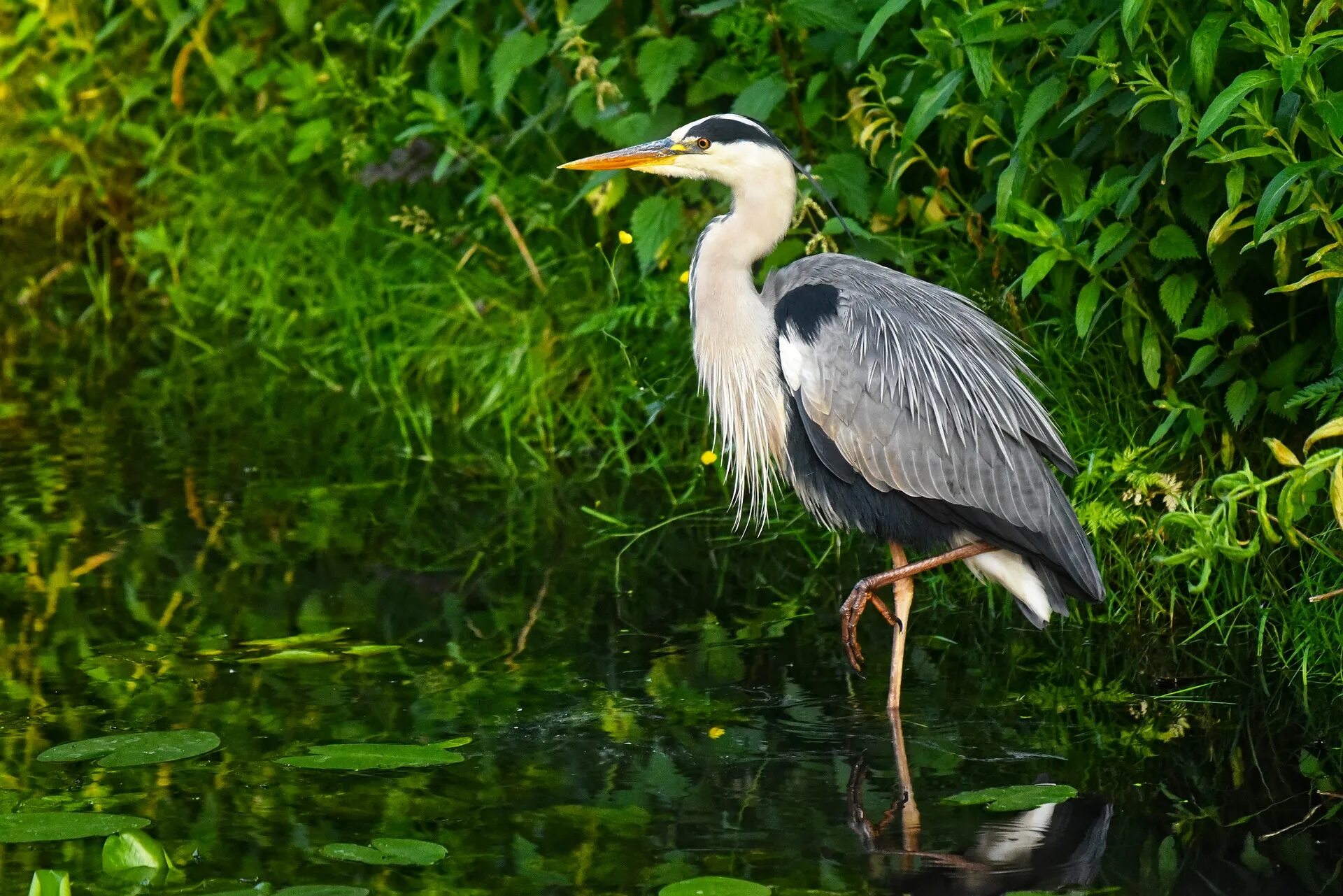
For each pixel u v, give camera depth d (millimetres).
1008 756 7930
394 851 6801
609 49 13789
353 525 11477
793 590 10391
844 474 9156
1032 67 10242
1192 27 9070
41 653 9172
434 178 13867
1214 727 8273
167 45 16891
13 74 20031
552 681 8891
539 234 14648
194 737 7961
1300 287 8336
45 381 14836
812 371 9023
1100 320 10594
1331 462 7887
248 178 17344
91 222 19281
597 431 13125
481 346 13953
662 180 13570
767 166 9352
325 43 17266
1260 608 9461
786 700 8648
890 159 11656
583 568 10742
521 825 7168
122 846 6762
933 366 8977
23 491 12031
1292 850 6965
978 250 11133
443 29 14734
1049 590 9117
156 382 14844
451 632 9609
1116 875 6746
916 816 7270
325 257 15969
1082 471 10133
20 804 7285
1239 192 8531
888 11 9570
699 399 12742
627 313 12578
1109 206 9570
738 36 12203
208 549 10938
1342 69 8945
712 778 7668
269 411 14094
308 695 8656
